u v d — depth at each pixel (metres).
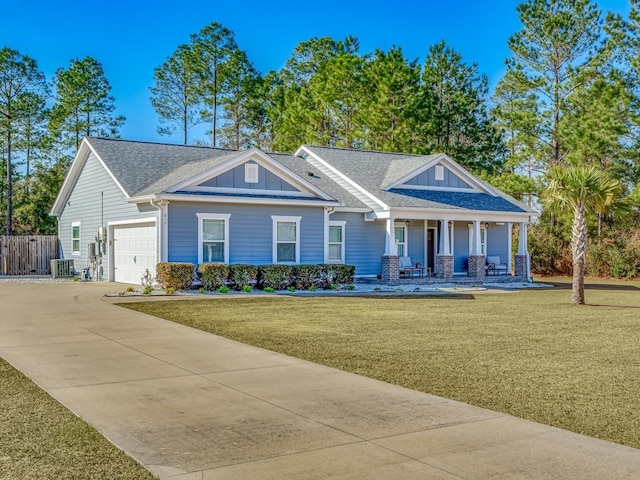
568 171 20.58
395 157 33.22
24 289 21.78
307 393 8.04
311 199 24.45
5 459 5.57
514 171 48.00
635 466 5.58
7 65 43.28
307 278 23.31
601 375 9.29
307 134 48.22
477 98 48.19
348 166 29.94
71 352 10.59
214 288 21.47
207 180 22.31
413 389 8.32
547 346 11.76
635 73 36.12
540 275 38.66
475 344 11.88
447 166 30.23
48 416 6.88
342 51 52.88
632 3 36.12
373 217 26.92
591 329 14.09
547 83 40.09
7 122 43.47
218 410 7.23
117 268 25.28
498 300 20.98
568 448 6.04
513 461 5.68
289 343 11.66
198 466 5.49
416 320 15.20
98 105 48.81
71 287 22.66
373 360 10.22
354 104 46.03
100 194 26.53
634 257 34.56
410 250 29.36
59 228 32.00
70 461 5.54
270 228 23.73
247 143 56.38
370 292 22.91
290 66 55.75
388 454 5.83
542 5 39.59
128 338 11.97
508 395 8.07
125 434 6.34
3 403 7.39
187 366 9.58
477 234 28.94
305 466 5.51
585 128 35.34
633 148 35.69
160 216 21.53
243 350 10.90
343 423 6.77
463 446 6.07
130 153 26.31
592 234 38.19
